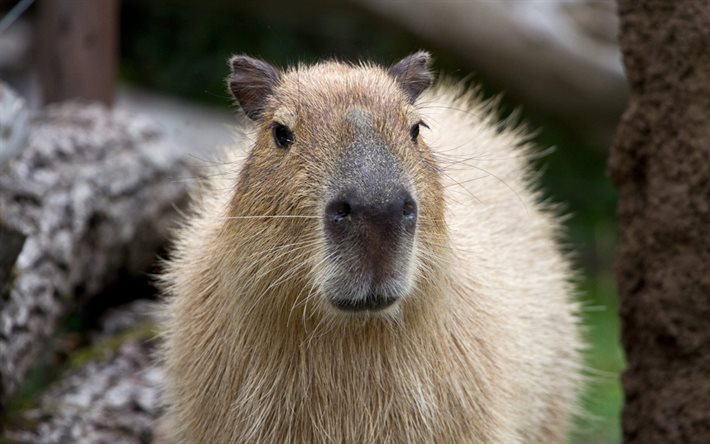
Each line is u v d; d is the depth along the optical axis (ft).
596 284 57.67
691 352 29.58
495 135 38.06
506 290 30.25
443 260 25.59
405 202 23.25
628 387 31.63
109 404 36.81
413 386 26.37
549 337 33.09
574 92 60.90
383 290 23.32
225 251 26.50
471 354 27.22
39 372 41.47
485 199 32.73
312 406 26.48
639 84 30.40
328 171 23.80
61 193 37.96
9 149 31.53
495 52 60.75
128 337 41.81
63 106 44.01
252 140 29.07
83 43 47.91
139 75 68.08
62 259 36.99
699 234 29.12
